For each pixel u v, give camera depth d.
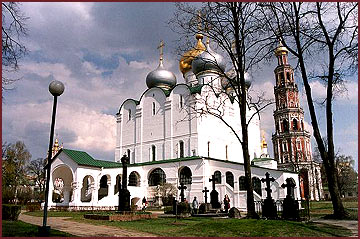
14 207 20.41
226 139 53.34
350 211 24.92
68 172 45.78
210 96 50.69
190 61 60.41
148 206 43.78
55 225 19.73
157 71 58.97
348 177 80.94
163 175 46.28
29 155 65.06
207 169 43.00
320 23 21.64
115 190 46.03
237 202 41.06
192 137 48.16
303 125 76.38
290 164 72.50
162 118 52.66
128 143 56.16
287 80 78.31
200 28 24.55
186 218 24.31
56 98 14.93
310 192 70.06
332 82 21.67
